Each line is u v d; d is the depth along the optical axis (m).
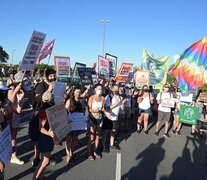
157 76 14.02
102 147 7.55
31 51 5.76
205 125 10.20
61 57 10.39
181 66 10.17
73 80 10.98
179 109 10.33
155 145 8.63
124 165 6.59
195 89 10.13
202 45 9.91
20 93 5.68
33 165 5.86
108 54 12.09
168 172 6.37
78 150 7.53
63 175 5.74
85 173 5.93
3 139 4.19
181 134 10.52
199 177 6.20
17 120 6.07
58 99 6.65
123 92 9.41
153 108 13.31
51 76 6.34
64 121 5.46
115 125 7.88
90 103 6.80
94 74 10.24
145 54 14.08
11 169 5.81
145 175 6.07
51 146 4.93
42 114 4.85
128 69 13.02
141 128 11.06
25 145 7.47
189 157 7.64
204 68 9.91
